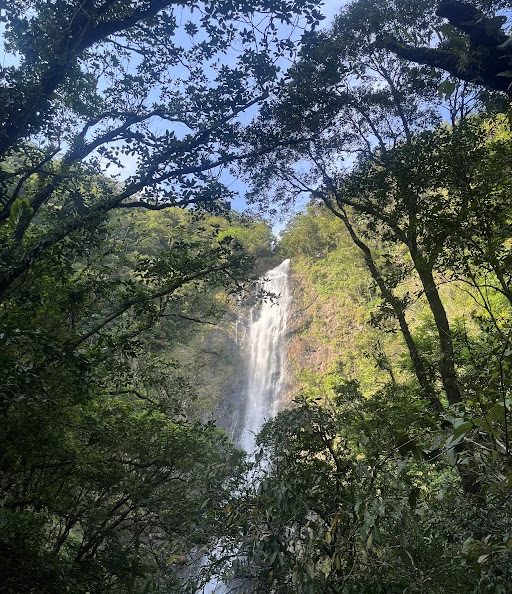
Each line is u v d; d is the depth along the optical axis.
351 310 32.62
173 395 12.36
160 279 8.10
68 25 4.48
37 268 6.23
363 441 3.07
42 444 5.77
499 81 2.75
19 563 5.61
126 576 7.35
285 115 6.26
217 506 3.82
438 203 4.07
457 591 2.96
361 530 2.52
